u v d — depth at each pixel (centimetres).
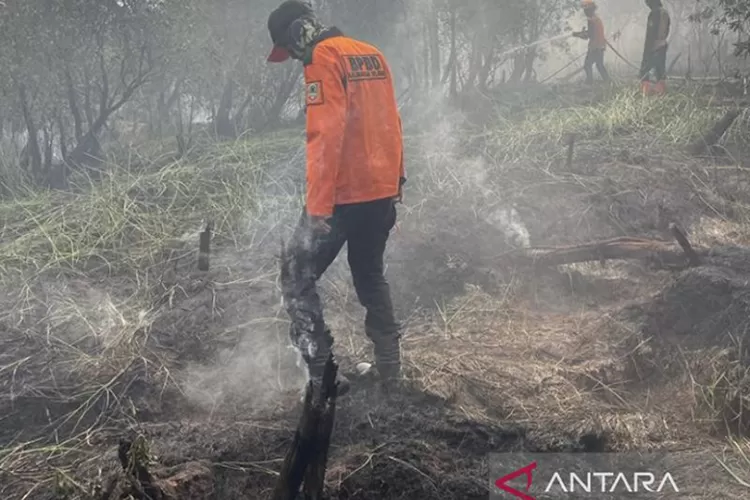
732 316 412
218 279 485
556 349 429
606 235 586
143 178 666
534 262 519
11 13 784
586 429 350
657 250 492
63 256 520
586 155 743
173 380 387
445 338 439
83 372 393
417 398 373
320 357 369
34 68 818
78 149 876
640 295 488
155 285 483
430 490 311
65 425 360
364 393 378
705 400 365
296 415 359
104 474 311
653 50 1019
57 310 454
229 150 735
